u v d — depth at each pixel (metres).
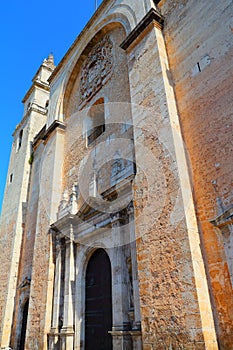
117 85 11.48
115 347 6.95
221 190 6.17
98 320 8.79
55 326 9.80
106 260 9.31
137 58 9.49
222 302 5.39
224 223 5.59
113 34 13.12
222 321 5.27
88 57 14.96
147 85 8.66
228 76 6.85
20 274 15.70
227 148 6.35
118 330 7.05
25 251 16.03
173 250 6.09
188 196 6.46
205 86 7.39
